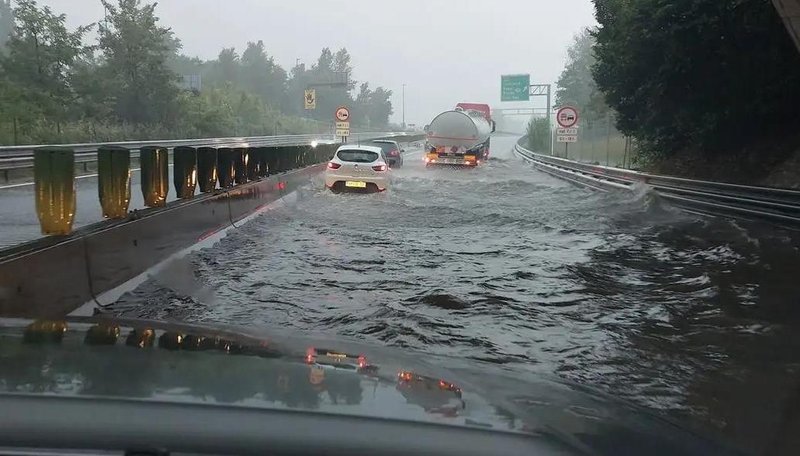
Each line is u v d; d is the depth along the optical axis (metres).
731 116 21.05
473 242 10.68
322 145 25.67
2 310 4.86
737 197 13.17
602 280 7.98
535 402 2.36
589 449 1.77
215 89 82.06
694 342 5.60
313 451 1.51
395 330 5.75
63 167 6.07
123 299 6.60
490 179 25.52
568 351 5.32
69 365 2.01
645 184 17.97
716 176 21.92
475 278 7.95
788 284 7.75
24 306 5.16
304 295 6.98
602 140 41.78
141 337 2.58
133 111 53.28
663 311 6.58
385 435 1.61
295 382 2.02
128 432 1.51
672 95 21.84
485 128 37.66
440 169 32.09
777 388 4.57
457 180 24.47
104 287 6.51
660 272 8.49
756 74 19.70
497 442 1.65
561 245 10.56
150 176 8.41
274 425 1.60
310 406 1.74
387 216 13.48
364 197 16.34
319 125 110.88
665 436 2.16
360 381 2.15
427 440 1.61
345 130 37.91
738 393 4.47
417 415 1.77
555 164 32.16
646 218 13.88
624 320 6.27
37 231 10.00
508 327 5.96
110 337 2.53
